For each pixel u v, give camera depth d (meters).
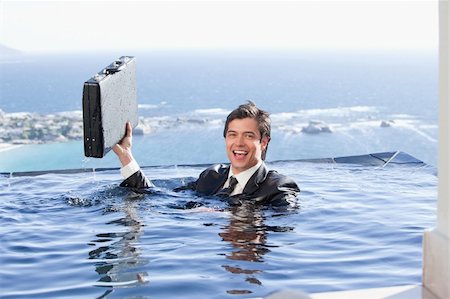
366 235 3.45
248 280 2.85
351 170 4.97
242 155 4.07
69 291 2.77
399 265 3.01
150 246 3.30
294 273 2.92
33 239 3.45
